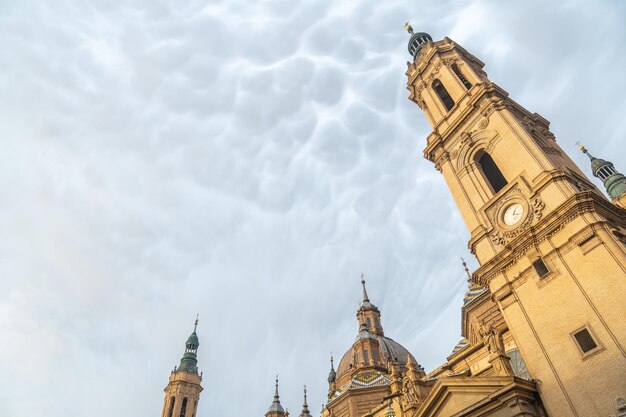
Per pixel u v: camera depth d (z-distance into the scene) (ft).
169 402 298.56
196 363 330.75
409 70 158.30
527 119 122.42
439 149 128.77
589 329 77.82
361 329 259.19
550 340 83.10
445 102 146.10
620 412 67.31
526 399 80.43
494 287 97.40
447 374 136.56
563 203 87.45
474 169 116.47
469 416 86.17
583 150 268.82
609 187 239.09
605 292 77.87
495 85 121.90
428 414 96.32
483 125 116.98
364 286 319.68
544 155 101.55
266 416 309.22
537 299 88.02
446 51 149.48
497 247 100.83
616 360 72.49
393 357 248.32
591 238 82.89
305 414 279.08
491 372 105.81
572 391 76.59
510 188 102.89
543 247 90.07
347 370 243.60
